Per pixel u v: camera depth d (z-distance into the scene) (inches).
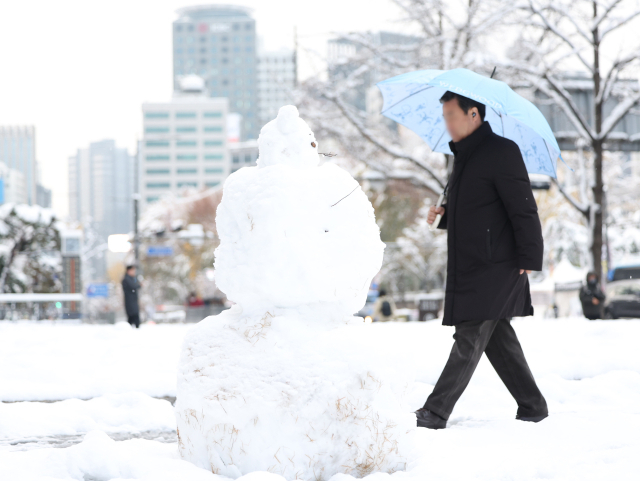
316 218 148.1
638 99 1062.4
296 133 158.1
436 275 2689.5
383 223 2219.5
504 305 209.6
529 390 217.9
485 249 211.2
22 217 2185.0
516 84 1059.9
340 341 144.8
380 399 143.3
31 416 235.9
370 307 2062.0
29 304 1582.2
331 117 1167.6
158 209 3031.5
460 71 229.9
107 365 358.9
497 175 212.4
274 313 149.8
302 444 140.2
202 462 147.9
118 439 214.7
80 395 292.5
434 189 1151.6
